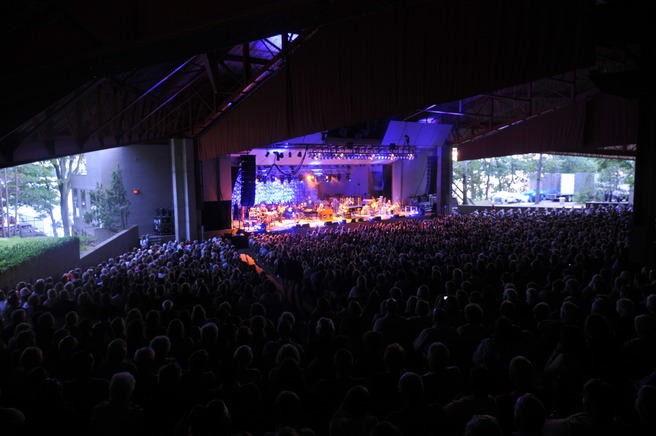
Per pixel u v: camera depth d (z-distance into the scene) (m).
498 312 5.67
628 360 3.59
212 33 4.62
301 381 3.41
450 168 33.53
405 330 4.99
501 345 3.97
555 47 6.88
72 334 4.89
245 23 4.60
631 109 16.48
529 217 24.30
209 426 2.50
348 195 37.44
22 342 4.55
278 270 11.93
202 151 23.16
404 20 9.19
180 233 24.08
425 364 4.34
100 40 4.18
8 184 33.53
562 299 6.24
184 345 4.52
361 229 20.31
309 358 4.36
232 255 14.36
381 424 2.35
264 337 4.85
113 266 12.55
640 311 5.14
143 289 8.40
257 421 2.90
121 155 27.03
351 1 4.61
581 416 2.56
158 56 4.86
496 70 7.61
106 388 3.45
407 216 32.97
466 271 9.07
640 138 10.59
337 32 11.02
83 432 3.03
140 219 27.47
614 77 9.48
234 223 28.61
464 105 27.48
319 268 10.56
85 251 21.73
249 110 16.30
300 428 2.75
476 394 3.00
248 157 26.42
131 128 16.64
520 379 3.01
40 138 12.04
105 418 2.98
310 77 12.26
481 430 2.27
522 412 2.47
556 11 6.86
